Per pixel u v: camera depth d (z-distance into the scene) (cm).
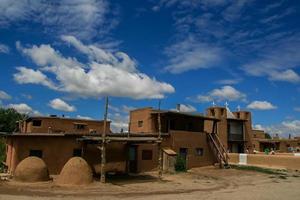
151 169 3831
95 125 5494
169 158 3900
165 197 2183
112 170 3123
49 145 3234
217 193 2448
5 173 3175
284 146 7919
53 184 2553
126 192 2364
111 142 3064
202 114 5041
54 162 3225
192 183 3025
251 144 6303
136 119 5078
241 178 3550
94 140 2909
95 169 3055
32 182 2597
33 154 3184
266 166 4759
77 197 2094
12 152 3247
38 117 5116
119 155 3188
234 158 5225
